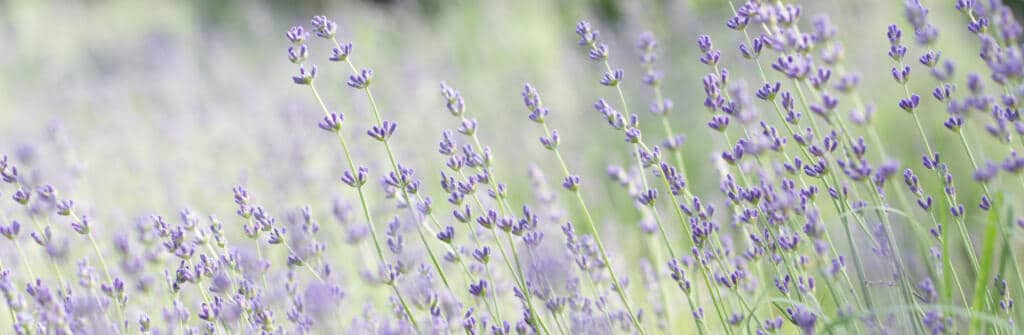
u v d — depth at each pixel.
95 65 9.86
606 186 5.17
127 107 7.21
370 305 2.73
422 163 5.17
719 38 6.86
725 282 2.39
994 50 2.01
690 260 2.85
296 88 7.17
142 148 5.98
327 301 2.21
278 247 3.67
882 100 5.11
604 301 2.59
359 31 8.93
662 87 6.25
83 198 4.33
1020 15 4.79
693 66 6.32
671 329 2.94
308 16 12.01
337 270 3.25
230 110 6.86
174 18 12.10
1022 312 2.14
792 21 2.14
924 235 2.09
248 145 5.54
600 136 5.93
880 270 2.41
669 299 3.03
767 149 2.19
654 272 3.20
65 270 3.15
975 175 1.83
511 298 3.07
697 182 5.09
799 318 2.09
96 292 2.47
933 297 2.16
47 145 5.37
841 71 1.97
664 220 3.96
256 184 4.81
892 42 2.26
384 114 5.93
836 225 3.25
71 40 10.79
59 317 2.26
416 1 10.15
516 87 6.72
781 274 2.36
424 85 6.50
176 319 2.43
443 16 9.66
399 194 2.56
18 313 2.32
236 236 3.90
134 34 11.16
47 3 11.86
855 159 2.03
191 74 8.23
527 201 5.05
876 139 1.92
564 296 2.46
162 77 8.21
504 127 5.93
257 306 2.37
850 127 4.84
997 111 2.07
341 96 6.60
